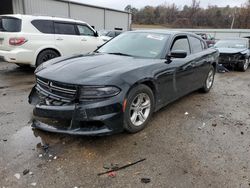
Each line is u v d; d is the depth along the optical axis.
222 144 3.27
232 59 9.75
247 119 4.26
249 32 36.00
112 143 3.16
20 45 6.75
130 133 3.42
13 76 6.92
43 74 3.21
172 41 4.32
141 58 3.89
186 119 4.12
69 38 7.93
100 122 2.95
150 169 2.64
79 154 2.87
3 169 2.52
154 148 3.08
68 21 8.00
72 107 2.89
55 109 2.97
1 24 6.89
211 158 2.91
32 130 3.40
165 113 4.36
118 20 25.91
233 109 4.80
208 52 5.57
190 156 2.93
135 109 3.40
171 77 4.02
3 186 2.27
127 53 4.17
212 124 3.94
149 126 3.74
